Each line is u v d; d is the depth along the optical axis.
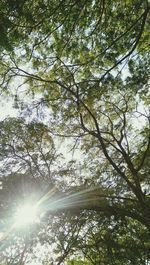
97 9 14.48
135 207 18.53
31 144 19.62
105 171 21.50
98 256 20.53
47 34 14.52
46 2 13.29
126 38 15.05
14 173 19.03
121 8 14.70
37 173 19.23
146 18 14.33
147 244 19.62
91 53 15.96
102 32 15.25
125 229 19.42
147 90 17.67
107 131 21.28
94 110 20.25
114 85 16.14
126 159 19.30
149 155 20.89
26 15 12.68
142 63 15.76
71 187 19.31
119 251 19.30
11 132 19.45
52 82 17.88
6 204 18.25
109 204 18.52
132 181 21.03
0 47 11.66
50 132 20.02
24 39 13.94
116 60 15.45
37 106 19.53
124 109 20.55
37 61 16.56
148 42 15.63
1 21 11.16
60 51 15.98
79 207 18.27
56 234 20.16
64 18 14.07
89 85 16.45
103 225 19.41
